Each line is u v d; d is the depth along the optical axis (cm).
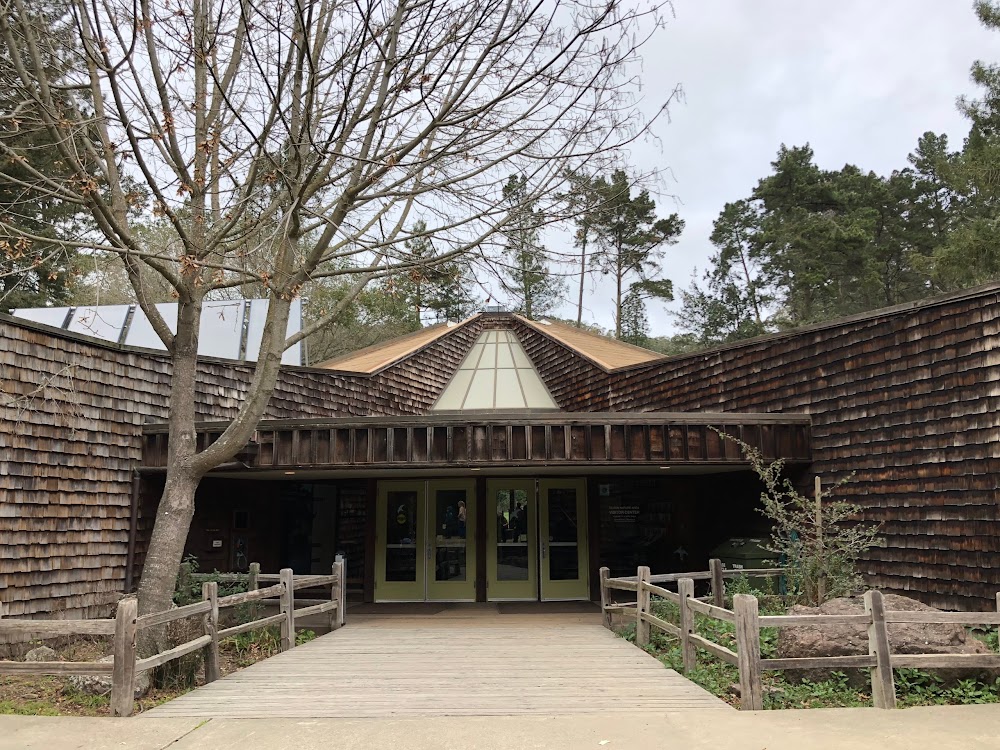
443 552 1367
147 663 579
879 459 945
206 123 801
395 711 557
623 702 580
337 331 2722
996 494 781
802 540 1021
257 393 755
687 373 1345
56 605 902
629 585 921
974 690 592
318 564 1488
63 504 923
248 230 838
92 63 738
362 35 720
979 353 815
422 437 1041
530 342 1912
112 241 734
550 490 1389
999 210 2027
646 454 1045
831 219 3284
